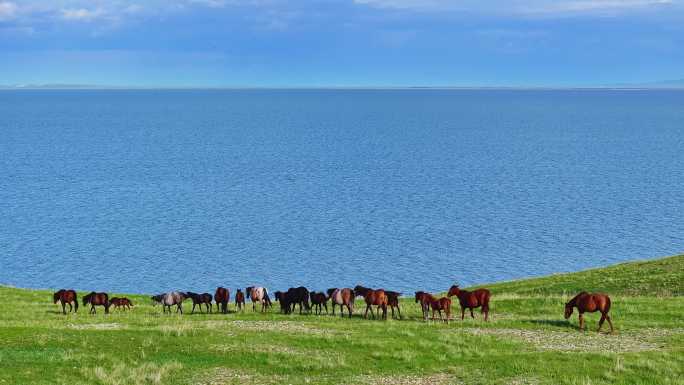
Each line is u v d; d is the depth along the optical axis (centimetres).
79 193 17200
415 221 13875
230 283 9138
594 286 5303
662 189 17988
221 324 3600
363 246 11594
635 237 12025
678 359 2859
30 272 9700
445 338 3228
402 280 9319
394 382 2636
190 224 13450
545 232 12612
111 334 3234
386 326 3591
